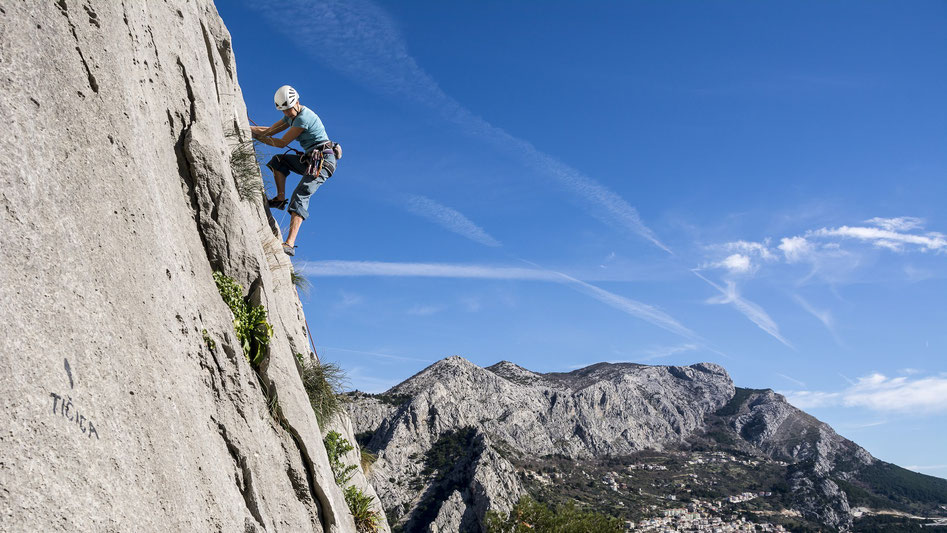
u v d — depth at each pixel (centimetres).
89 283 343
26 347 274
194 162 617
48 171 326
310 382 889
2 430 249
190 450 430
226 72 854
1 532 234
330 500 696
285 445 645
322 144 923
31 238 297
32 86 325
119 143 420
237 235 642
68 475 281
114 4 459
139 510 332
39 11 347
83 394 310
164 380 416
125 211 411
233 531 461
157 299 438
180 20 676
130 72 472
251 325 640
